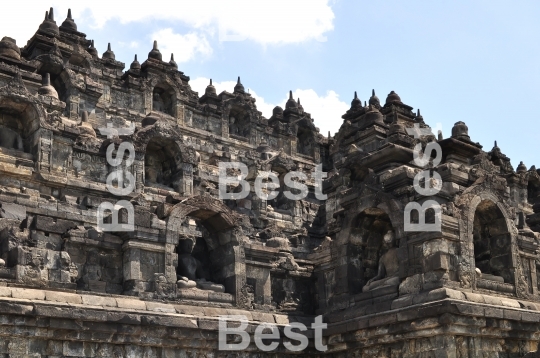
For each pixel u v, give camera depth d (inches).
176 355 1068.5
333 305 1258.0
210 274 1232.8
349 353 1208.2
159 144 1521.9
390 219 1190.3
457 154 1264.8
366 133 1697.8
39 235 1055.6
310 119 2468.0
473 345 1079.0
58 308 940.6
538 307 1212.5
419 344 1096.2
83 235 1078.4
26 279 984.3
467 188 1190.3
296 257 1459.2
